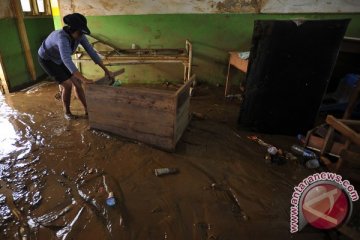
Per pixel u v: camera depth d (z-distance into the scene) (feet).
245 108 9.00
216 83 14.25
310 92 8.16
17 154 7.31
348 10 12.44
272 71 8.16
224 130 9.18
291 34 7.55
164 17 12.78
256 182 6.48
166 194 5.95
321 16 12.69
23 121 9.41
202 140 8.41
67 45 7.74
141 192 5.98
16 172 6.54
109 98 7.81
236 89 13.67
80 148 7.68
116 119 8.08
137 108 7.53
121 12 12.57
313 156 7.39
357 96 8.38
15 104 11.01
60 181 6.26
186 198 5.85
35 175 6.45
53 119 9.66
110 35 13.05
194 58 13.74
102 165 6.93
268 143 8.46
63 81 8.89
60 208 5.44
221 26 13.02
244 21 12.90
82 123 9.30
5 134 8.43
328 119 6.95
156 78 14.26
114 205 5.53
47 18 15.96
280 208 5.64
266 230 5.07
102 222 5.11
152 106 7.27
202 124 9.55
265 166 7.15
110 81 9.27
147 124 7.63
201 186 6.26
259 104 8.75
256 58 8.18
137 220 5.20
